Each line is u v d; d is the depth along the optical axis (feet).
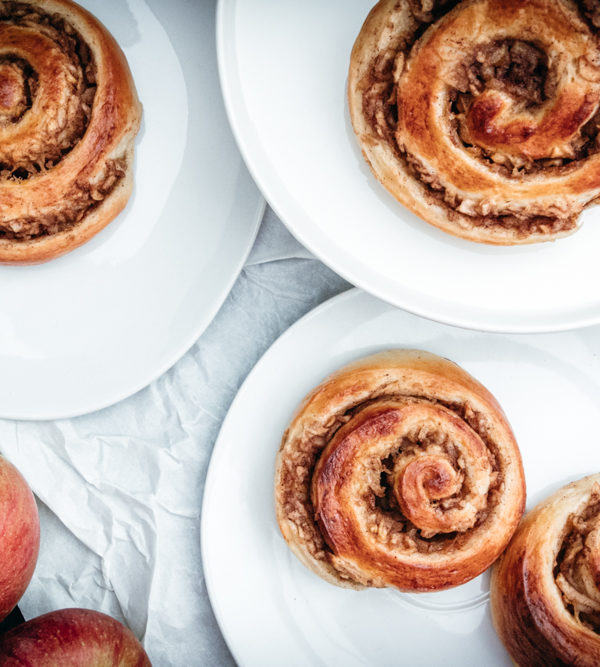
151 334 1.56
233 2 1.44
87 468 1.59
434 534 1.45
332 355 1.56
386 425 1.43
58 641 1.44
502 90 1.34
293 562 1.56
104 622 1.49
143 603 1.59
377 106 1.41
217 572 1.54
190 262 1.56
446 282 1.49
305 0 1.46
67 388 1.56
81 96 1.46
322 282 1.62
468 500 1.43
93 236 1.52
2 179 1.46
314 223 1.49
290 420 1.55
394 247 1.49
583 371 1.58
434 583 1.44
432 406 1.45
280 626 1.56
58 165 1.45
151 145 1.54
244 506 1.55
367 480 1.44
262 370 1.54
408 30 1.38
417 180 1.42
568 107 1.32
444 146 1.37
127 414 1.60
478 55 1.33
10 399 1.55
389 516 1.47
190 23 1.52
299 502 1.48
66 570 1.60
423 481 1.41
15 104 1.44
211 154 1.55
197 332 1.55
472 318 1.47
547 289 1.49
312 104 1.47
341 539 1.43
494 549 1.45
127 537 1.60
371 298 1.55
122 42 1.52
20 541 1.44
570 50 1.30
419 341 1.57
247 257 1.57
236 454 1.55
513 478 1.46
